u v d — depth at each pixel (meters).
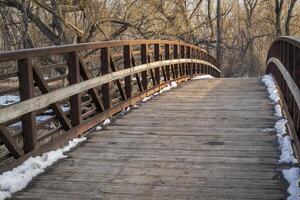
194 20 33.19
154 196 4.57
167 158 5.86
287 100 7.57
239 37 45.00
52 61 16.77
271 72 14.72
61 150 6.18
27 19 17.70
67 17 19.88
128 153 6.12
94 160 5.84
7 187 4.77
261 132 7.08
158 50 12.45
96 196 4.61
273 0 44.88
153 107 9.59
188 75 16.89
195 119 8.23
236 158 5.77
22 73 5.45
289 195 4.48
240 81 14.95
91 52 14.94
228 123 7.80
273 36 43.03
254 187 4.75
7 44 20.38
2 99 14.16
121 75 9.06
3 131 5.07
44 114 8.34
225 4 43.91
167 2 25.22
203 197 4.52
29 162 5.41
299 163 5.23
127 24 20.44
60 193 4.71
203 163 5.60
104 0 19.75
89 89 7.48
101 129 7.55
